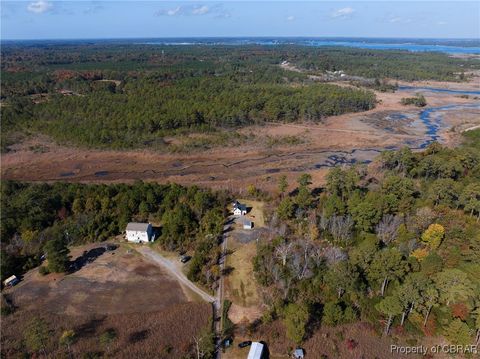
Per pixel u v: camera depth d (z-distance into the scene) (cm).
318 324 5219
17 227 7131
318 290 5750
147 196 8025
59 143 12669
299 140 13412
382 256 5541
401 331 5069
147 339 4944
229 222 7794
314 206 8175
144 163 11450
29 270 6419
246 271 6272
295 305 5103
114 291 5853
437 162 9100
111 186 8556
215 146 12700
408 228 6806
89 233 7212
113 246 6988
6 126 13475
